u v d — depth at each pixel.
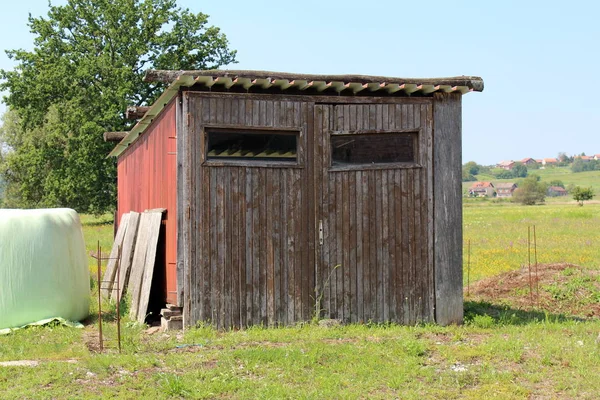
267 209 10.98
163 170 12.56
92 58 43.16
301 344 9.41
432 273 11.51
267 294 10.92
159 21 44.88
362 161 11.41
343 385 7.71
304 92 11.29
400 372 8.12
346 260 11.23
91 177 42.00
